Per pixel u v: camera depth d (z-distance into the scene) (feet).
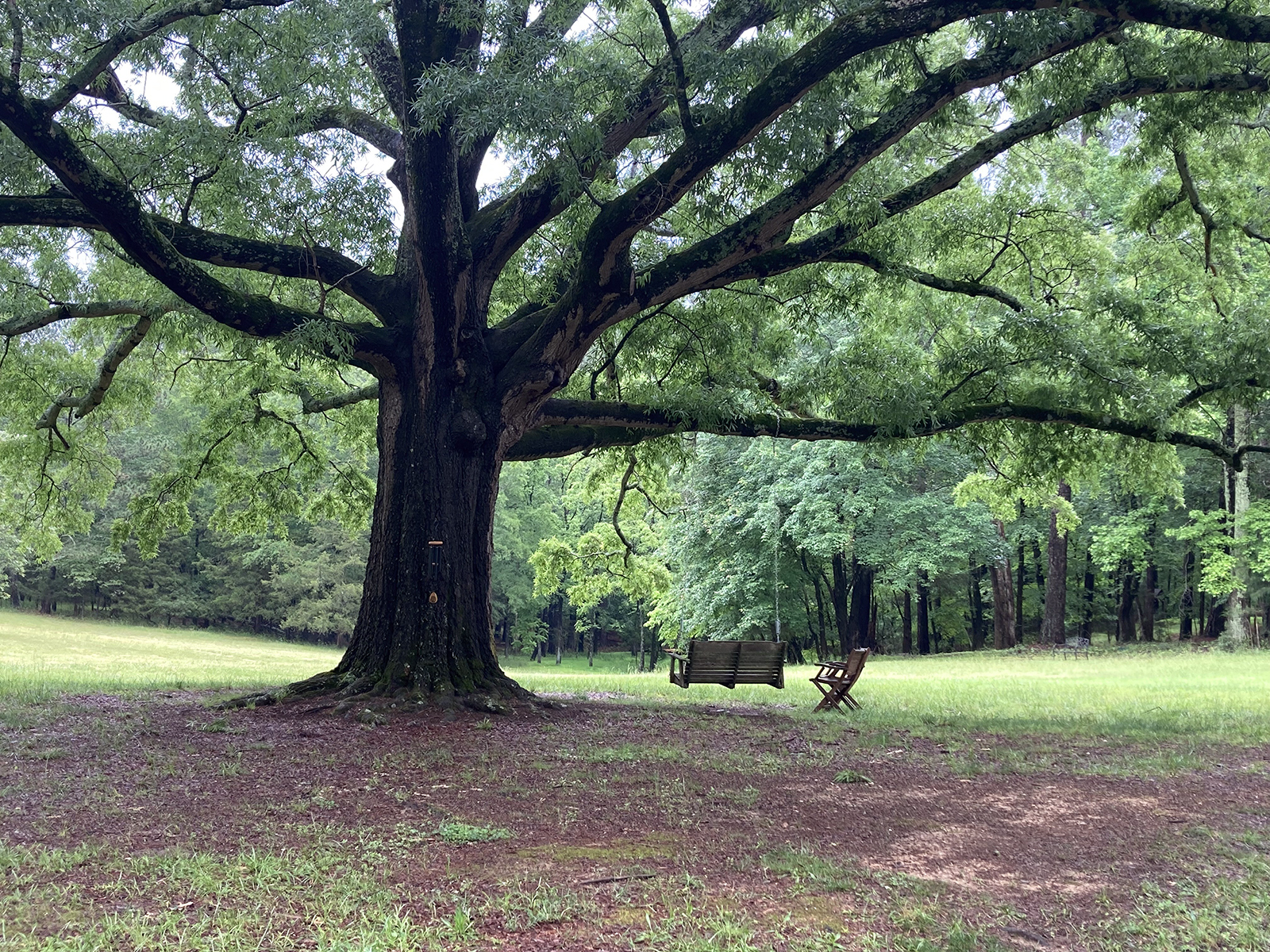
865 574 132.57
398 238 44.11
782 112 32.27
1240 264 61.57
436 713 34.55
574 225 43.86
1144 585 128.77
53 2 30.53
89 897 14.25
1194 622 149.79
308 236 36.91
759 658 43.55
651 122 41.24
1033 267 53.88
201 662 104.88
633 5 43.55
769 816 21.26
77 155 30.27
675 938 13.15
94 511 177.78
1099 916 14.73
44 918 13.23
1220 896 15.53
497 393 39.70
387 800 21.77
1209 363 43.06
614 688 59.06
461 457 39.34
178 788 22.34
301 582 172.96
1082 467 52.54
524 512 190.39
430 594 37.76
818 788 24.58
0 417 64.28
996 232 50.75
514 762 27.30
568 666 211.00
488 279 41.57
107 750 26.91
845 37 30.86
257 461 69.05
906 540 109.91
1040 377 50.16
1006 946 13.23
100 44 33.09
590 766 27.02
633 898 14.93
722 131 32.58
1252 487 102.22
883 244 43.83
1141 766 27.91
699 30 36.99
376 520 39.86
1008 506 71.41
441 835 18.67
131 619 191.21
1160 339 44.16
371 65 40.22
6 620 160.35
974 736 34.22
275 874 15.53
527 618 204.95
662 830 19.69
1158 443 49.06
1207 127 39.29
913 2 30.48
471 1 32.30
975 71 32.42
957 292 47.83
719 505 116.16
